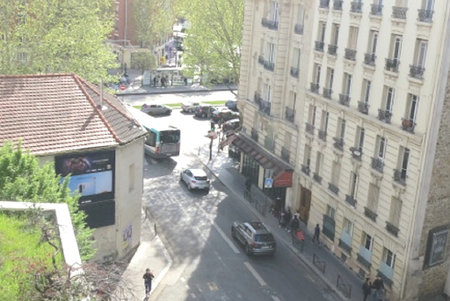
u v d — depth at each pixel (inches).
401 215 1393.9
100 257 1472.7
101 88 1497.3
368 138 1498.5
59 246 636.7
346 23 1573.6
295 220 1769.2
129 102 3363.7
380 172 1455.5
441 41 1243.8
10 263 594.9
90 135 1396.4
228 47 2480.3
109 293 567.8
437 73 1259.2
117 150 1425.9
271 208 1972.2
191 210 1932.8
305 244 1733.5
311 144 1782.7
